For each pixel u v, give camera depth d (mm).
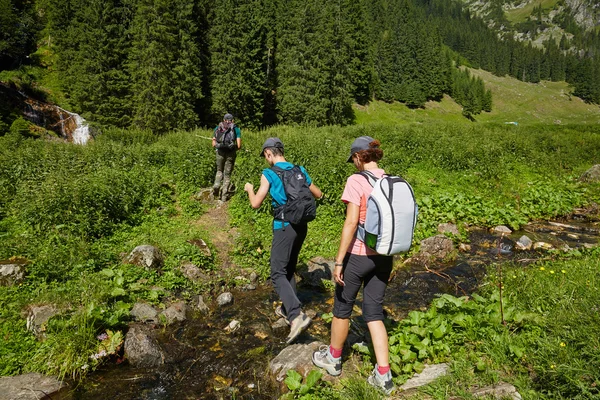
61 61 46156
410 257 7355
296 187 4223
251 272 6586
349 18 57562
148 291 5570
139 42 38094
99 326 4527
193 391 3822
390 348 3738
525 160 15070
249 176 9414
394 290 6125
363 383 3311
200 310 5430
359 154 3344
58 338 4234
